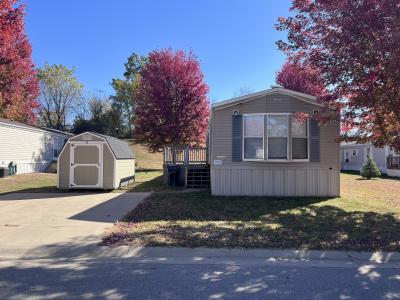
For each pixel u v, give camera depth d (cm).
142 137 2917
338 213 982
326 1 895
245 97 1258
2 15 1024
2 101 2039
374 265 583
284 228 798
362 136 1096
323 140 1270
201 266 568
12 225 825
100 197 1296
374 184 1945
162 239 699
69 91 5338
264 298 437
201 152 1859
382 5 801
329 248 654
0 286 472
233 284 486
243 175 1277
